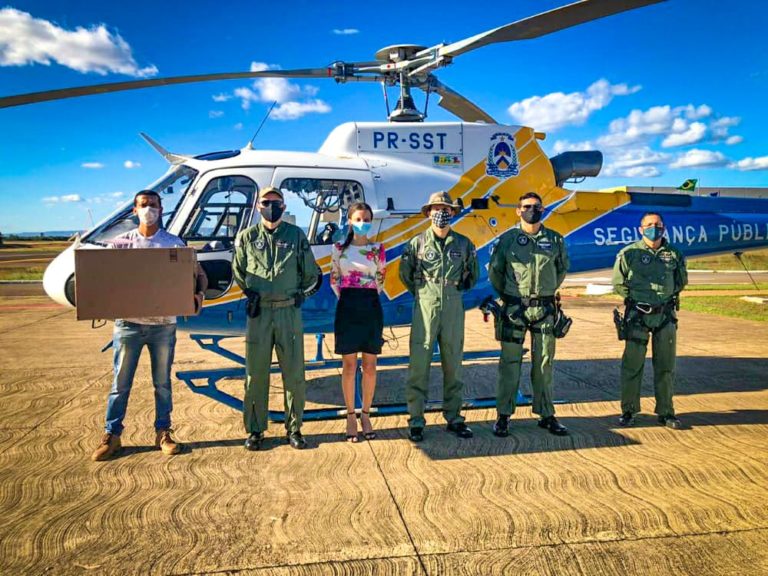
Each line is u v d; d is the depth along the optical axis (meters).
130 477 3.56
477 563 2.57
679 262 4.40
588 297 15.58
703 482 3.43
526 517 2.99
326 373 6.50
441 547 2.70
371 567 2.54
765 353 7.48
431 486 3.39
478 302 5.57
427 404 5.03
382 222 5.08
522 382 6.09
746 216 6.53
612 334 9.22
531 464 3.74
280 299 3.95
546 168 5.92
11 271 25.36
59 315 12.15
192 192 4.67
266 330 3.93
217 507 3.13
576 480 3.47
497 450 4.01
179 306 3.67
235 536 2.81
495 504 3.15
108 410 3.91
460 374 4.32
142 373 6.49
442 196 4.11
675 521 2.94
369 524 2.93
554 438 4.25
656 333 4.44
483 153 5.64
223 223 4.77
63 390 5.80
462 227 5.39
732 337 8.73
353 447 4.09
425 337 4.16
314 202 4.98
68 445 4.16
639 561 2.58
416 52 5.52
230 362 7.39
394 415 4.82
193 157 5.02
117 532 2.86
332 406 5.19
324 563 2.57
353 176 5.04
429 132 5.50
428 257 4.16
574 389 5.70
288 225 4.01
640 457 3.85
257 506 3.14
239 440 4.26
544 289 4.27
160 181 4.83
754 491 3.30
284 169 4.85
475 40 4.62
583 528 2.87
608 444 4.11
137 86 4.79
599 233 5.93
